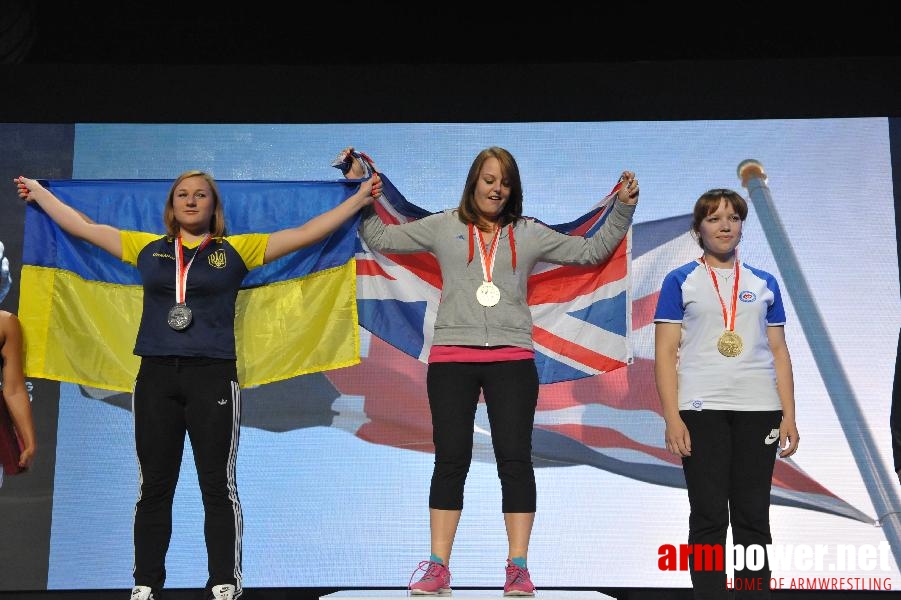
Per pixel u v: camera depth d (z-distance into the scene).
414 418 4.33
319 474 4.28
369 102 4.58
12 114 4.52
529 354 3.46
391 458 4.30
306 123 4.57
